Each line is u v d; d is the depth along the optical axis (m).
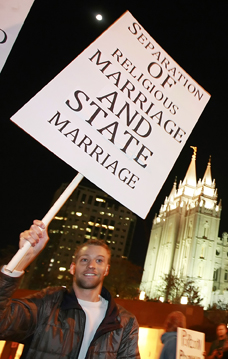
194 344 4.43
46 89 3.51
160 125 4.16
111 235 132.75
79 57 3.79
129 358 3.10
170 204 122.88
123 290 64.25
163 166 3.99
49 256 122.81
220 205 109.06
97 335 2.89
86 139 3.57
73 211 130.62
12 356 7.50
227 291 98.62
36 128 3.35
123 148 3.79
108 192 3.55
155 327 17.27
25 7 3.77
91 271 3.07
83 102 3.67
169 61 4.44
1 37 3.63
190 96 4.51
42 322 2.84
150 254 123.81
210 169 116.19
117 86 3.95
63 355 2.76
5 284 2.51
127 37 4.18
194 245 100.94
